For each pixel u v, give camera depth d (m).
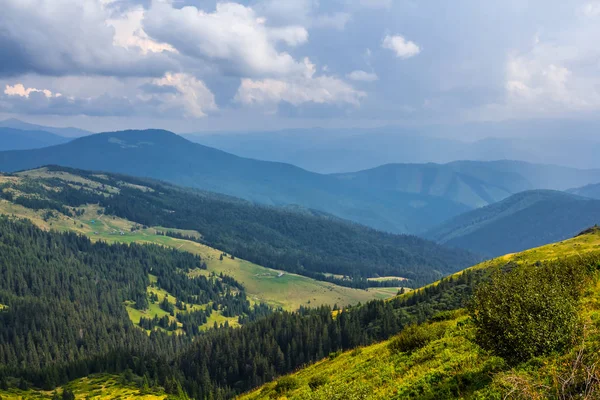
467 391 18.14
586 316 19.44
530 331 16.48
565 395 12.68
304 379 44.72
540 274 19.95
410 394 21.41
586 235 126.81
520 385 14.34
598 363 13.34
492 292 18.42
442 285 139.00
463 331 29.92
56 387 156.38
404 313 131.88
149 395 136.75
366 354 41.75
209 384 146.75
